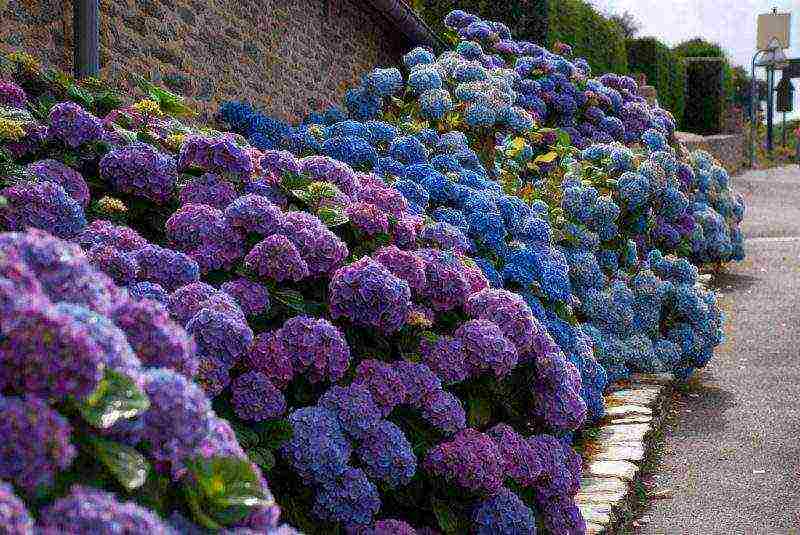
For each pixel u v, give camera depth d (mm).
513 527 3537
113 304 1963
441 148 7520
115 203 4000
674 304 7504
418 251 4098
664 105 29422
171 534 1536
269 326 3523
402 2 10141
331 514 3092
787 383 7324
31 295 1548
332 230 4152
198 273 3480
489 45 11789
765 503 5027
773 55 34562
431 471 3459
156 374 1784
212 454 1811
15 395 1507
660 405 6703
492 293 4094
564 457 4078
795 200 19875
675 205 9508
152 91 5480
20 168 3918
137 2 5961
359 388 3312
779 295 10523
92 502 1450
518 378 4164
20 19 4941
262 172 4387
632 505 5012
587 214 7730
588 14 20547
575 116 11562
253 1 7637
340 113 8602
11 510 1276
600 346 6938
